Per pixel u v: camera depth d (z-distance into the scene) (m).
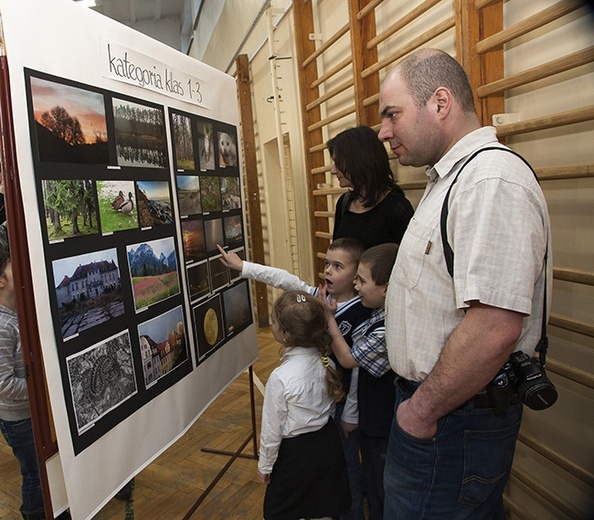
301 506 1.38
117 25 1.17
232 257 1.71
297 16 2.72
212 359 1.60
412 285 0.90
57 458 0.98
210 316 1.60
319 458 1.36
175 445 2.29
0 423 1.46
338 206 1.75
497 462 0.92
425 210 0.92
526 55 1.33
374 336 1.29
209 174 1.63
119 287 1.13
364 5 2.11
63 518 1.58
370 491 1.49
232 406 2.70
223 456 2.18
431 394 0.84
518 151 1.39
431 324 0.88
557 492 1.38
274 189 4.23
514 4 1.35
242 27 4.39
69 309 0.98
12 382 1.30
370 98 2.06
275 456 1.36
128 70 1.20
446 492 0.92
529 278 0.76
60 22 0.98
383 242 1.53
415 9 1.71
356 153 1.49
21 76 0.88
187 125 1.49
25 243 0.91
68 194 0.99
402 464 0.94
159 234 1.31
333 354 1.51
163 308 1.32
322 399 1.37
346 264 1.48
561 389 1.32
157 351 1.28
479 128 0.91
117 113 1.15
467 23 1.39
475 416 0.88
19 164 0.87
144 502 1.87
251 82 4.38
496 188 0.77
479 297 0.75
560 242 1.29
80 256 1.02
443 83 0.89
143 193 1.24
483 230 0.77
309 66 2.76
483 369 0.78
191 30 8.27
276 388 1.32
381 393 1.37
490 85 1.36
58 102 0.97
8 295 1.32
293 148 3.45
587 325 1.18
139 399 1.19
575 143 1.21
